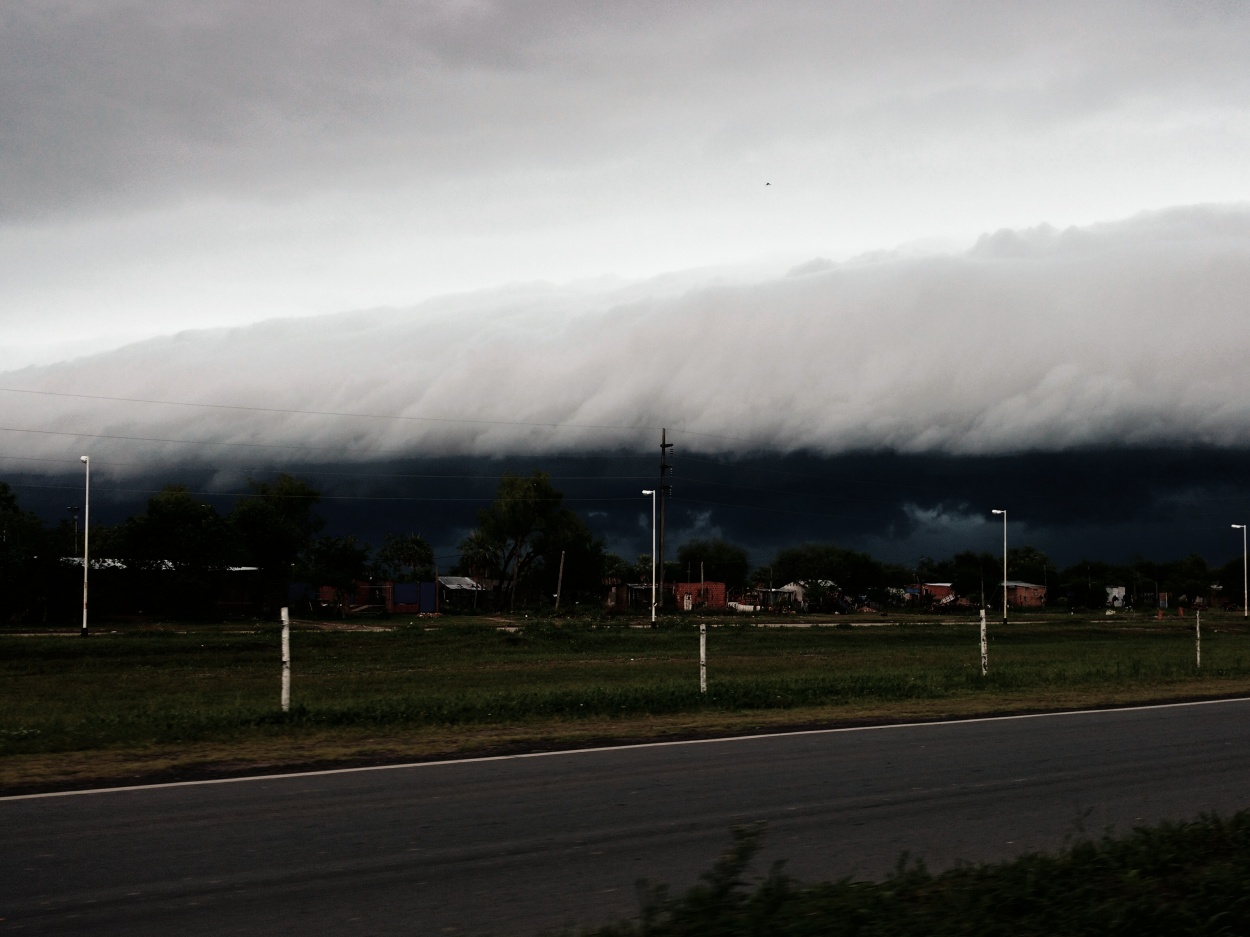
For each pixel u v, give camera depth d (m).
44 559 70.81
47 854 8.61
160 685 31.06
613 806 10.73
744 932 6.45
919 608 140.38
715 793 11.48
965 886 7.54
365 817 10.11
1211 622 93.62
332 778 12.26
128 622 71.69
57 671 38.03
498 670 36.81
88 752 14.44
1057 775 12.83
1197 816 10.55
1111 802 11.23
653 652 48.75
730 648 52.19
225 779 12.13
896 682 25.81
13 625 67.81
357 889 7.68
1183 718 19.09
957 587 153.62
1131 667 32.97
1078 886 7.60
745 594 154.38
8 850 8.74
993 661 40.03
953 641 61.41
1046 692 24.62
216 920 6.95
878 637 62.81
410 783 11.95
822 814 10.47
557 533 119.62
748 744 15.35
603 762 13.57
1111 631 74.25
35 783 11.84
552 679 31.92
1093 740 15.98
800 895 7.28
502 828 9.70
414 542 149.50
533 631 57.03
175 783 11.86
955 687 25.86
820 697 22.67
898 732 16.86
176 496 77.81
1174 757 14.34
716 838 9.41
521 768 13.05
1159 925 6.76
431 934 6.73
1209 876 7.71
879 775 12.70
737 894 7.37
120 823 9.78
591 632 60.22
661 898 7.18
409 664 40.84
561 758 13.91
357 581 106.12
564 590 129.75
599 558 126.88
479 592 126.25
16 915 7.02
